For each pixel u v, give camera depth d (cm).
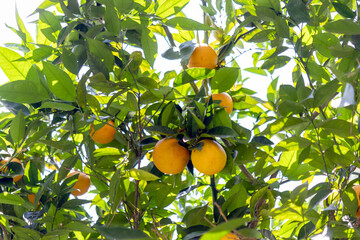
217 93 214
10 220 222
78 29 235
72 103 210
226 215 202
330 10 262
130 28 227
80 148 196
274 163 217
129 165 198
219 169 180
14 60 195
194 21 223
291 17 218
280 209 182
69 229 179
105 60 199
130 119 216
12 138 202
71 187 217
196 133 181
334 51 169
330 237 159
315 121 211
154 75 217
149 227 217
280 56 237
